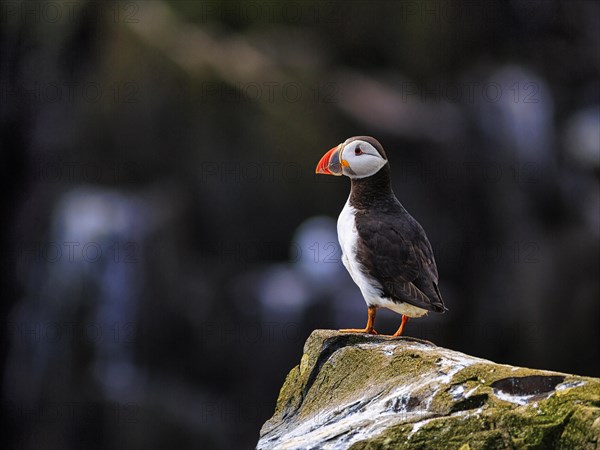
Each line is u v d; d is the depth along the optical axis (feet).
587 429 13.97
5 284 58.95
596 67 70.95
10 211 60.34
